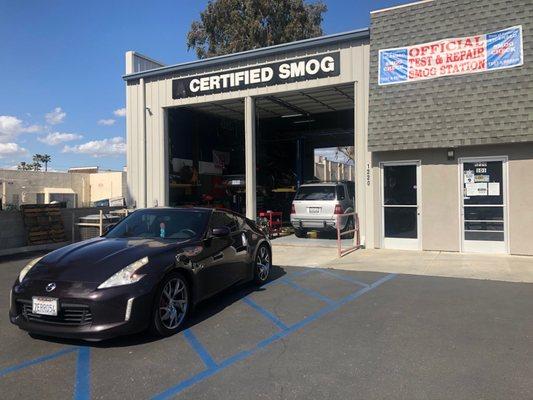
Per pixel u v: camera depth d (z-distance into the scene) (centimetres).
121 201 2750
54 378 426
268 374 429
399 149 1178
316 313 629
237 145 2256
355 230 1259
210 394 390
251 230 799
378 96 1213
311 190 1511
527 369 432
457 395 382
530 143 1075
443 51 1144
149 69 1717
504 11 1089
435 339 518
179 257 574
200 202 1988
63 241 1428
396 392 389
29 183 4678
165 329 534
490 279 841
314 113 1981
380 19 1227
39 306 496
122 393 395
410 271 927
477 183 1133
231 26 2791
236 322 591
